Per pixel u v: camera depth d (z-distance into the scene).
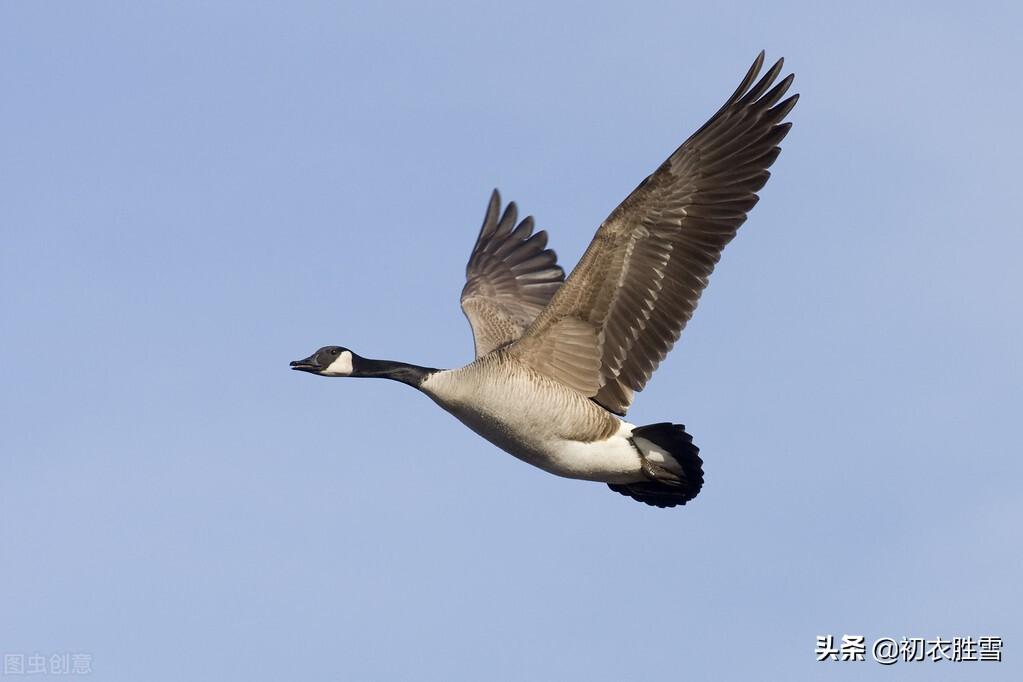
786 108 16.48
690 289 16.75
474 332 20.59
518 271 21.48
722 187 16.61
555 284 21.30
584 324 16.97
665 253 16.75
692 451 16.92
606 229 16.61
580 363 17.03
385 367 18.22
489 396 16.89
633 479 17.28
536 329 16.92
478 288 21.34
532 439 17.02
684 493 17.30
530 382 16.86
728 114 16.50
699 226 16.67
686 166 16.50
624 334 17.00
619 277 16.81
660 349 16.92
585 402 16.98
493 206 22.06
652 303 16.88
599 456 17.03
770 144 16.52
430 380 17.53
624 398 17.08
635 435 17.02
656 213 16.61
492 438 17.27
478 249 21.83
